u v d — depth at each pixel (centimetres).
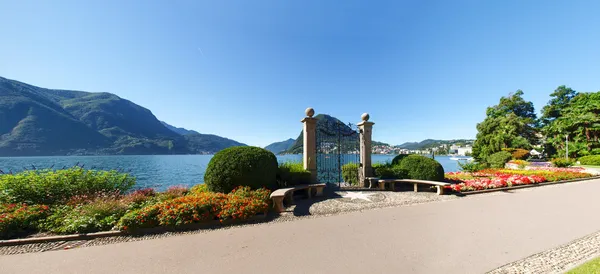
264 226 463
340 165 966
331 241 385
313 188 769
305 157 830
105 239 404
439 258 324
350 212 564
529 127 2992
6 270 301
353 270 292
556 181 1053
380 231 430
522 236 405
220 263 314
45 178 613
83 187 651
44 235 412
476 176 1138
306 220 501
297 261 317
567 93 3316
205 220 466
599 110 2395
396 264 307
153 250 357
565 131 2495
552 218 510
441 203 654
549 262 312
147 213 441
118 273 292
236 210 487
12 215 423
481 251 346
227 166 636
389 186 857
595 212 561
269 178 666
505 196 753
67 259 330
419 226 457
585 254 335
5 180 567
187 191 727
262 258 327
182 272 293
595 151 2230
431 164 862
